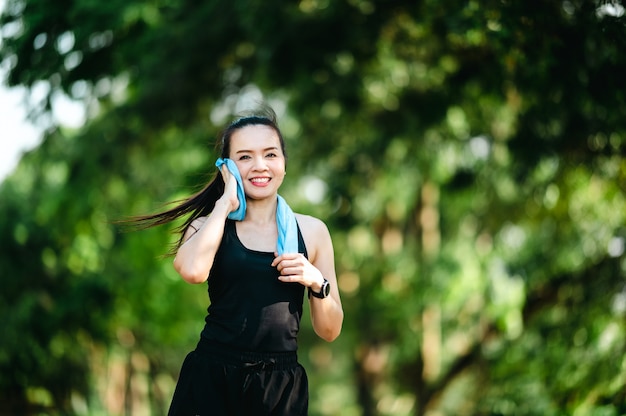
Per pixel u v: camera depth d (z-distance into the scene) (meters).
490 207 20.88
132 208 22.27
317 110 18.00
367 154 20.55
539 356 16.59
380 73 16.53
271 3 13.66
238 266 5.73
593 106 12.17
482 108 16.67
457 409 21.78
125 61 15.52
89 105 17.38
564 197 17.14
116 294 24.30
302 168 23.38
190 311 27.81
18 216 23.44
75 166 20.38
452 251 23.62
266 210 5.93
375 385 28.36
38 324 23.23
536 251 19.59
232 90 17.27
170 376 28.52
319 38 14.50
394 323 26.67
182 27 14.76
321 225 6.11
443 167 20.86
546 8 9.93
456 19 10.98
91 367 24.58
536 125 14.37
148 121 17.95
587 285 16.39
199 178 16.70
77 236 23.36
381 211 26.50
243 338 5.70
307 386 5.91
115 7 14.13
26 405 23.39
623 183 14.69
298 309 5.89
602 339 15.00
